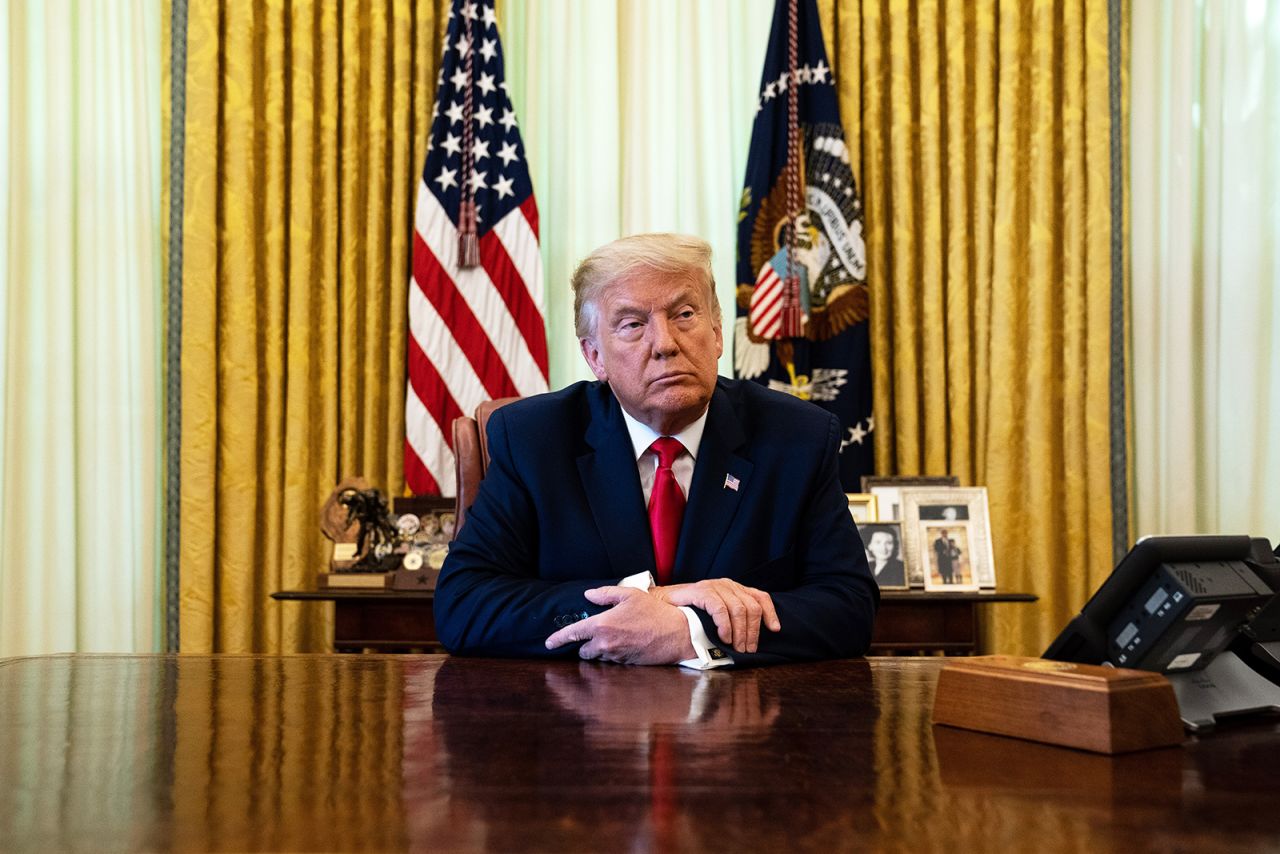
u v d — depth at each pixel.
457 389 3.83
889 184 4.05
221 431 3.86
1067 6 4.01
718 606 1.45
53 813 0.67
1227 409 3.94
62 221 3.84
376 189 3.93
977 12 4.04
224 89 3.90
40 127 3.85
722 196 4.10
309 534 3.88
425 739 0.90
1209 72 4.00
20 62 3.83
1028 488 3.94
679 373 1.71
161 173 3.91
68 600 3.79
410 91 4.00
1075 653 1.01
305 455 3.87
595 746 0.87
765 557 1.76
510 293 3.86
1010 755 0.84
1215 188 4.00
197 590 3.78
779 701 1.11
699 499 1.76
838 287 3.93
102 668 1.39
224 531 3.83
